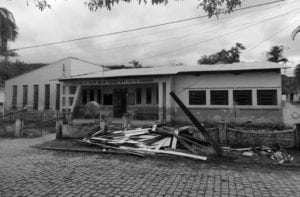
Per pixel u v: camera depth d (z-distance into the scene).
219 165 7.83
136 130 12.06
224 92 19.11
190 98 19.81
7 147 11.79
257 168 7.45
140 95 22.06
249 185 5.88
